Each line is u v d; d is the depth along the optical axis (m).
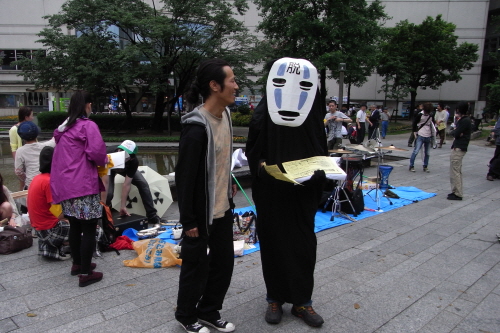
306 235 2.70
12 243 4.16
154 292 3.24
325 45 18.44
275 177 2.46
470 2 33.84
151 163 12.40
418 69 26.89
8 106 36.62
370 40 19.64
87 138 3.20
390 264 3.85
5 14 34.09
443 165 10.40
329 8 18.83
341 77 11.01
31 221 3.88
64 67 19.12
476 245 4.38
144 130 24.05
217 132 2.46
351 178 5.84
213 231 2.57
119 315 2.86
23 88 35.62
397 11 34.16
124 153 4.65
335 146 9.61
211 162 2.36
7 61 35.16
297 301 2.72
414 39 26.80
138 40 20.42
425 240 4.57
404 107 34.88
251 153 2.74
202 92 2.40
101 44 18.86
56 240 3.89
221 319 2.73
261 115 2.71
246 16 32.81
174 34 18.55
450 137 18.81
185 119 2.35
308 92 2.61
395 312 2.91
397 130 23.50
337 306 3.01
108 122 23.75
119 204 5.17
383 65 26.75
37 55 19.25
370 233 4.85
